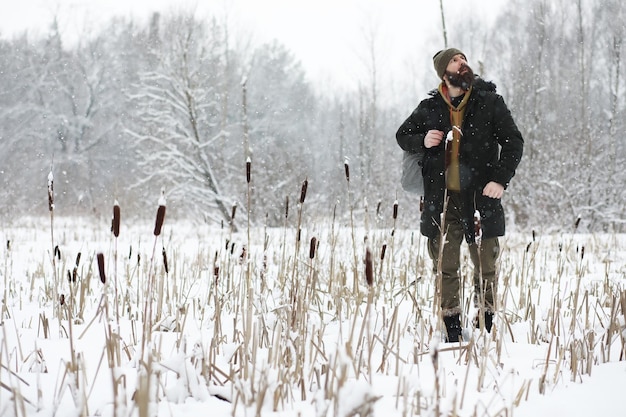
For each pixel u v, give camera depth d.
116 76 38.41
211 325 3.70
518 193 16.06
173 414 2.14
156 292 4.45
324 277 5.55
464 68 3.64
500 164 3.62
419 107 3.92
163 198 2.06
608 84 25.84
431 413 1.92
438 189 3.74
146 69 19.83
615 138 22.03
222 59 24.84
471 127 3.69
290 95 37.66
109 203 20.48
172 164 17.62
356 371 2.60
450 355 3.04
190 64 18.69
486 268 3.73
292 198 16.38
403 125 3.97
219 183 18.28
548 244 10.03
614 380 2.59
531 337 3.42
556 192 15.14
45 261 7.91
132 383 2.41
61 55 39.69
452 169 3.71
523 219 15.55
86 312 4.32
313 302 4.27
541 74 24.34
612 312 3.05
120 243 11.33
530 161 17.00
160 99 17.84
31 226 17.64
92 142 36.22
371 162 22.25
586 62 25.86
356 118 39.47
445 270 3.65
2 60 38.09
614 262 7.56
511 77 24.38
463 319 3.65
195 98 18.27
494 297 3.30
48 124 37.03
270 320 3.35
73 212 22.58
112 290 4.91
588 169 15.77
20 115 37.22
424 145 3.76
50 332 3.54
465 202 3.68
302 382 2.34
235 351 2.63
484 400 2.33
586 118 21.19
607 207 15.40
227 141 20.58
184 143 18.03
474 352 2.82
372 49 25.72
